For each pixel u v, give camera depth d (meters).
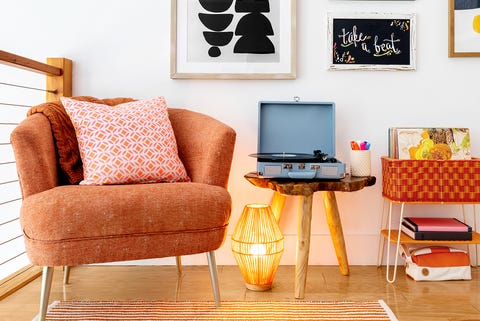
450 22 1.84
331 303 1.36
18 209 2.15
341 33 1.86
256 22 1.87
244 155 1.88
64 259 1.05
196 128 1.52
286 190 1.37
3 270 2.13
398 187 1.56
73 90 1.88
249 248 1.46
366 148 1.62
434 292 1.47
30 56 1.88
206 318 1.23
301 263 1.41
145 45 1.88
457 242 1.58
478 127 1.86
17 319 1.24
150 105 1.52
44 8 1.88
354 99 1.87
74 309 1.30
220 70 1.87
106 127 1.37
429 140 1.68
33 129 1.18
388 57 1.86
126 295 1.44
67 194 1.08
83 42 1.88
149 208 1.10
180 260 1.69
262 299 1.40
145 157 1.36
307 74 1.88
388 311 1.29
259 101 1.73
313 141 1.76
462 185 1.56
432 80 1.87
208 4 1.87
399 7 1.87
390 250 1.85
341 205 1.87
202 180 1.33
